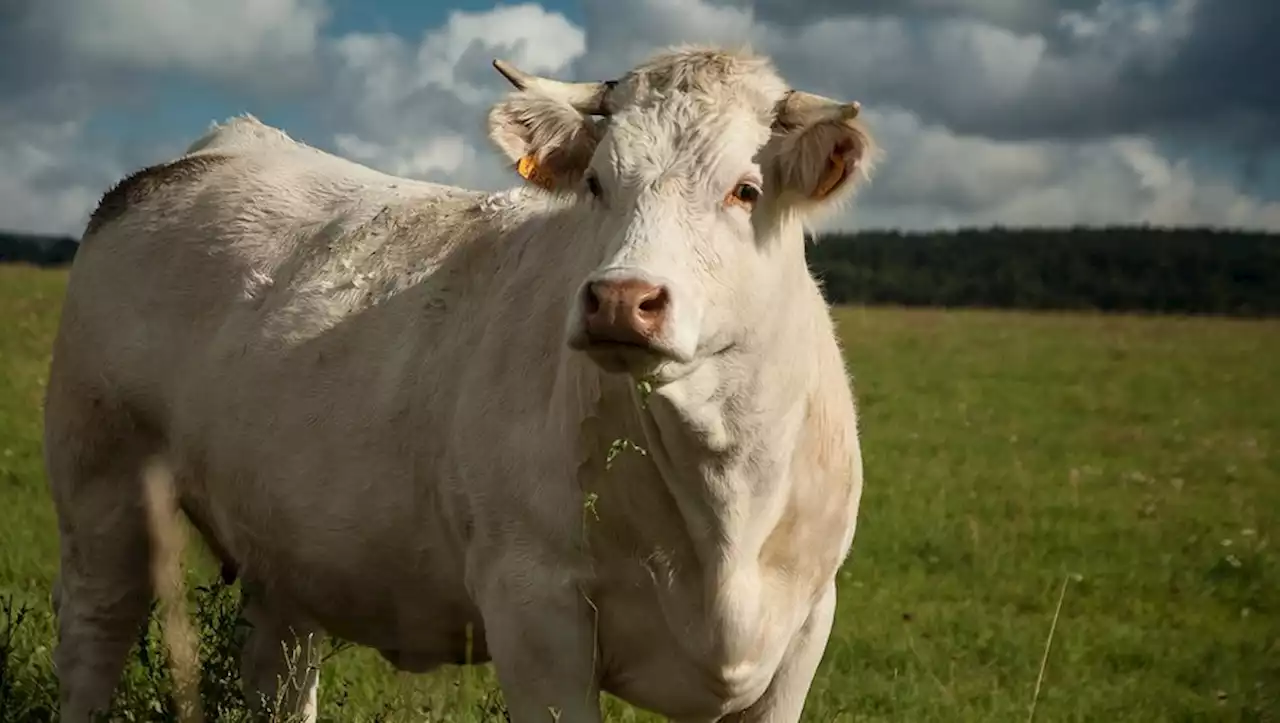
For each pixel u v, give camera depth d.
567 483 4.74
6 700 5.93
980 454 17.62
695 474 4.61
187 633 5.73
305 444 5.52
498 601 4.88
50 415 6.45
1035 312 55.84
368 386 5.41
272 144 6.80
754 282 4.52
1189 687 8.73
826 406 4.95
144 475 6.17
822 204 4.64
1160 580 11.38
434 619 5.47
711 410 4.54
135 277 6.24
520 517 4.86
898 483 15.11
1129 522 13.72
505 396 4.95
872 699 7.83
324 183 6.22
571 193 5.05
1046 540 12.66
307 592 5.72
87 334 6.31
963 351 32.81
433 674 6.36
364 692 6.86
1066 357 32.47
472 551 5.03
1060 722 7.74
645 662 4.90
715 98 4.65
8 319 23.69
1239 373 30.38
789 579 4.94
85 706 6.22
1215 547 12.73
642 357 4.11
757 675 4.88
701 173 4.50
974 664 8.84
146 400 6.11
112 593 6.28
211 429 5.83
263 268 5.93
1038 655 9.15
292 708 6.04
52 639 7.21
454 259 5.48
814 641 5.12
